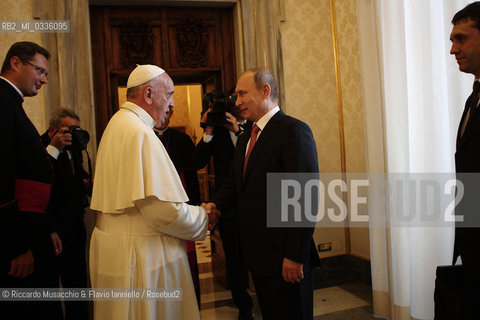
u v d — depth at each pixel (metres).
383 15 2.75
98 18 3.47
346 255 3.82
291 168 1.63
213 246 4.04
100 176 1.71
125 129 1.66
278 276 1.66
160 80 1.78
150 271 1.61
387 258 2.78
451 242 2.44
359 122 3.56
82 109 3.12
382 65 2.76
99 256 1.67
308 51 3.75
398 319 2.67
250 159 1.77
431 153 2.46
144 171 1.60
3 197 1.64
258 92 1.80
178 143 2.99
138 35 3.53
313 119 3.76
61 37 3.05
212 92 2.99
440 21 2.41
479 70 1.54
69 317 2.54
